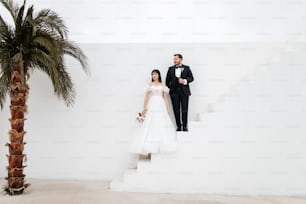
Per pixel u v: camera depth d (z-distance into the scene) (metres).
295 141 4.34
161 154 4.39
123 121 5.31
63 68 4.44
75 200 3.84
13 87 4.00
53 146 5.31
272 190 4.30
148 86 4.83
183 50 5.37
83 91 5.36
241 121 4.38
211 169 4.34
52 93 5.36
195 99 5.31
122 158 5.26
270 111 4.38
